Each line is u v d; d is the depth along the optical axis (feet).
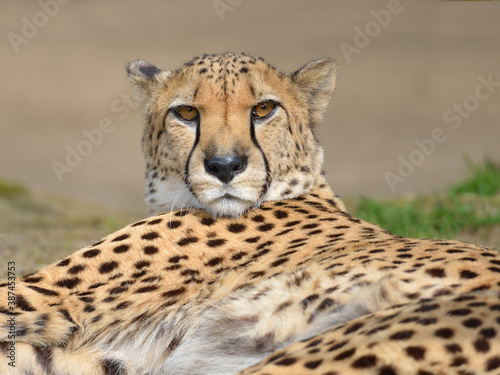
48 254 56.49
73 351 34.12
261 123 39.34
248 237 37.14
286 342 31.45
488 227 63.16
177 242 36.68
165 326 33.81
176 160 39.63
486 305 27.04
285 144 39.96
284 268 33.96
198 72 39.17
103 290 35.32
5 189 86.84
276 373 26.45
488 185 77.00
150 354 33.73
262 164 38.45
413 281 30.45
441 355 25.57
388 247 33.88
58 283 35.68
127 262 36.09
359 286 31.12
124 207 91.66
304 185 41.06
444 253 32.35
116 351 34.09
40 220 75.15
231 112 38.37
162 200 40.88
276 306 32.01
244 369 29.68
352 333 27.43
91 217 79.15
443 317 26.71
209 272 35.53
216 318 32.68
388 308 28.53
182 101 39.01
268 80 39.78
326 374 26.12
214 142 37.50
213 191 37.47
